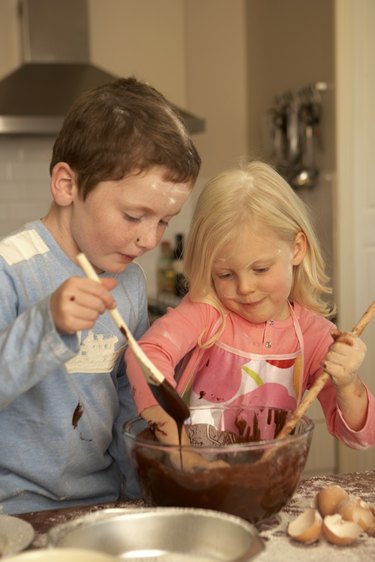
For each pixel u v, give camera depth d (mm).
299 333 1476
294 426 1181
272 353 1462
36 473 1360
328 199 3342
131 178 1218
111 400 1431
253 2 3986
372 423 1314
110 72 3984
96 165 1229
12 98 3502
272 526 1099
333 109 3250
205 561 929
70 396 1366
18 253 1344
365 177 3281
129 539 970
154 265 4027
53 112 3455
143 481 1098
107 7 3977
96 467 1432
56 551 828
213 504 1049
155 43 4051
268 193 1374
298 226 1420
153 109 1254
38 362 1093
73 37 3725
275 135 3652
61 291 1076
